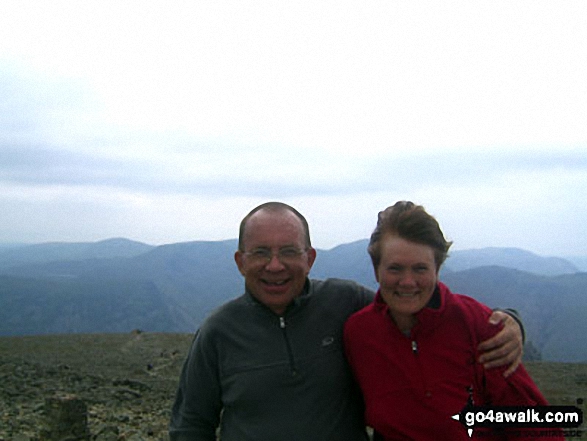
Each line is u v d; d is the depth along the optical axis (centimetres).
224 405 119
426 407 104
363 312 115
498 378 103
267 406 113
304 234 118
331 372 114
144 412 409
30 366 705
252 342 116
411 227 103
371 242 111
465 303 110
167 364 876
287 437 110
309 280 123
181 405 128
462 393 104
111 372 762
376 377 110
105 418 364
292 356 113
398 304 105
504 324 106
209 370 121
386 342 109
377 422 108
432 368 105
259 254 115
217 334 120
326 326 117
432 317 105
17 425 308
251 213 120
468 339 106
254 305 117
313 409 112
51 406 281
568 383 669
